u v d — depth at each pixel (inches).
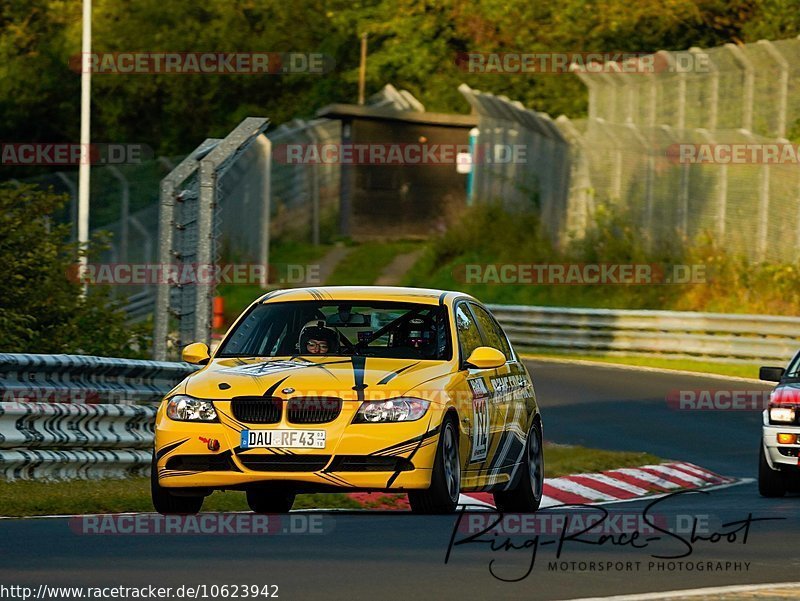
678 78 5492.1
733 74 5241.1
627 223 5821.9
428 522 1477.6
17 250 2827.3
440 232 7367.1
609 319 4785.9
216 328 4320.9
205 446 1477.6
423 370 1546.5
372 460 1470.2
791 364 2240.4
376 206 7342.5
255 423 1476.4
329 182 7509.8
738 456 2765.7
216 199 2306.8
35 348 2748.5
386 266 6840.6
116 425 1973.4
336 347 1611.7
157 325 2301.9
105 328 2920.8
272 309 1664.6
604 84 5974.4
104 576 1074.7
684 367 4453.7
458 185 7455.7
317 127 7219.5
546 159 6407.5
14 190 2891.2
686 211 5511.8
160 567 1125.1
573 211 6151.6
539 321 5004.9
